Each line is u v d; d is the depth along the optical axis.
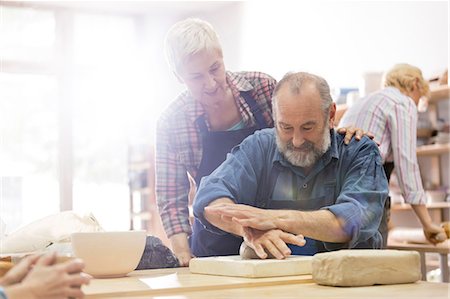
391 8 5.10
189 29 2.08
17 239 1.68
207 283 1.36
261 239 1.57
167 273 1.62
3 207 6.41
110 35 6.93
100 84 6.84
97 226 1.78
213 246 2.07
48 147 6.62
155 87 6.96
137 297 1.23
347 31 5.47
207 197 1.79
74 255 1.49
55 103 6.68
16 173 6.51
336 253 1.38
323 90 1.74
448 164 4.66
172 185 2.28
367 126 3.02
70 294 1.09
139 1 6.70
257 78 2.26
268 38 6.23
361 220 1.66
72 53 6.74
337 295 1.23
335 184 1.81
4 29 6.53
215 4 6.74
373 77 3.74
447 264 2.93
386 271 1.38
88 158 6.77
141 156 6.60
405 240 3.22
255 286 1.36
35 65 6.61
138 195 6.61
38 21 6.64
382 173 1.77
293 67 5.96
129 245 1.51
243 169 1.87
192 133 2.26
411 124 3.04
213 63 2.10
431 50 4.77
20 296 1.06
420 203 3.03
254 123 2.24
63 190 6.57
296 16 5.97
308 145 1.76
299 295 1.23
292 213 1.63
